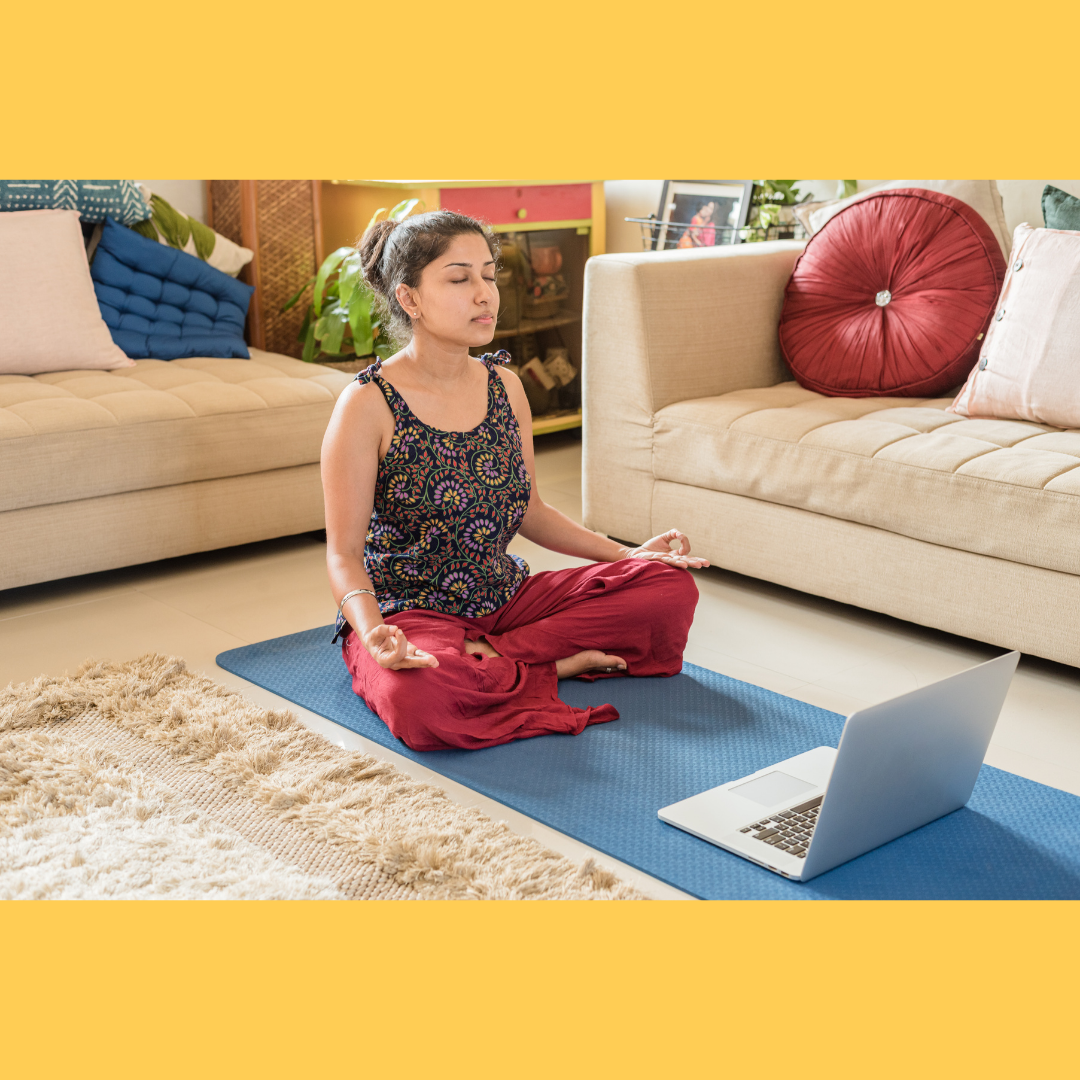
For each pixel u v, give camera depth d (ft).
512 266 14.60
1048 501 8.18
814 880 6.09
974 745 6.59
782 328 11.32
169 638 9.29
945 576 8.83
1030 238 9.88
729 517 10.19
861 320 10.81
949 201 10.66
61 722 7.80
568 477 13.84
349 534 7.84
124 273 12.26
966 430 9.45
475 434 8.13
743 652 9.05
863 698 8.29
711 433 10.18
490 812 6.79
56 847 6.27
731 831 6.47
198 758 7.29
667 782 7.08
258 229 13.82
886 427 9.52
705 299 10.96
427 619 8.04
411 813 6.62
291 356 14.35
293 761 7.24
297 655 8.91
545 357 15.40
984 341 10.23
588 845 6.44
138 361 11.94
